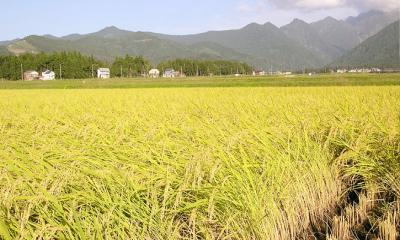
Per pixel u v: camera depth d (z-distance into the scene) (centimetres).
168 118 955
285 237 448
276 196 472
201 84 5566
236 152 523
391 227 460
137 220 368
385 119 857
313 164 586
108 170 414
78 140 609
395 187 559
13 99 2070
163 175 425
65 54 14950
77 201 353
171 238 351
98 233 325
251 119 874
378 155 640
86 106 1475
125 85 5819
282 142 631
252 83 5381
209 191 404
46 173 400
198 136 627
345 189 618
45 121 872
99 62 15775
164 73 17438
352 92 2119
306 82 5103
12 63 13850
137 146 561
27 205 333
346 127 752
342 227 475
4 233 288
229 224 394
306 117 897
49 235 308
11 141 597
